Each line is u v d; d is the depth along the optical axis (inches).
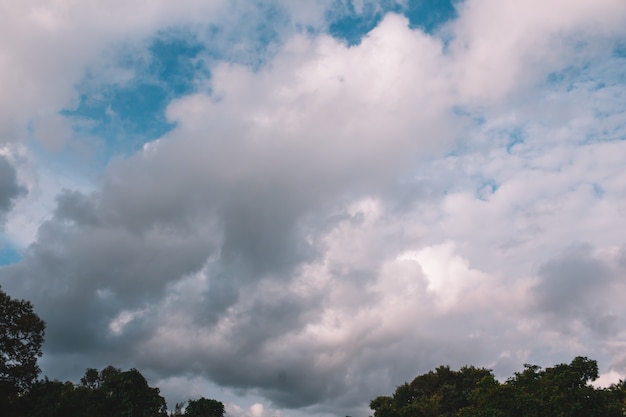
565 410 1608.0
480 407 1882.4
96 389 1711.4
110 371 2652.6
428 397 3051.2
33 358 1881.2
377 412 2406.5
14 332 1857.8
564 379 1727.4
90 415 1569.9
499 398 1804.9
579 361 1850.4
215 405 1775.3
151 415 1651.1
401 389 3164.4
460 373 3115.2
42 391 1807.3
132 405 1648.6
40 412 1600.6
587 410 1630.2
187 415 1750.7
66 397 1633.9
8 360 1860.2
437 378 3127.5
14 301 1919.3
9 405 1716.3
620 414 1643.7
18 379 1834.4
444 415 2679.6
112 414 1633.9
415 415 2394.2
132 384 1692.9
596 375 1824.6
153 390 1737.2
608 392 1724.9
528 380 2012.8
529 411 1663.4
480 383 2058.3
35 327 1907.0
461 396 2925.7
